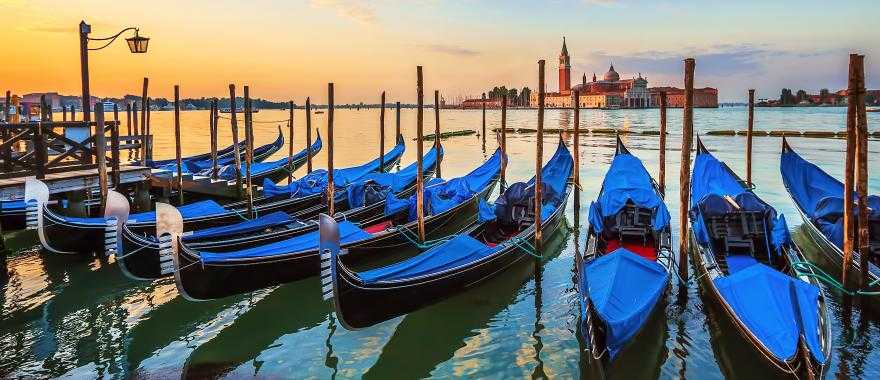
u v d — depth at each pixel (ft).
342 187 66.39
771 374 27.66
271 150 107.76
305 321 38.11
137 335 35.86
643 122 297.53
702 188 58.03
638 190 49.32
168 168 80.38
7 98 80.02
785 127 220.84
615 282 33.42
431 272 36.83
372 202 58.54
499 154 78.18
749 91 70.85
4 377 30.63
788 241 40.73
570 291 42.09
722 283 34.06
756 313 30.32
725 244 42.22
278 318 38.52
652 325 34.55
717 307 34.96
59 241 45.37
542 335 35.35
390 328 36.94
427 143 171.63
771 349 27.48
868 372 29.78
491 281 42.01
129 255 39.29
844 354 31.50
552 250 52.34
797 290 30.63
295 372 31.76
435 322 37.50
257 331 36.68
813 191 55.26
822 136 163.53
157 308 39.73
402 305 35.40
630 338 29.86
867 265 34.71
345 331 36.68
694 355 32.01
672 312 37.04
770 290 31.27
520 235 46.03
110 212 38.86
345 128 280.10
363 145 168.96
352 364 32.65
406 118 450.30
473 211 63.62
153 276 40.29
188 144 171.42
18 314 38.42
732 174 66.54
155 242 39.70
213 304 40.55
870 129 184.65
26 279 44.50
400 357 33.30
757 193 77.15
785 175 58.49
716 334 34.19
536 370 31.35
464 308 39.40
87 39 60.59
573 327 36.29
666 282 35.99
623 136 183.42
